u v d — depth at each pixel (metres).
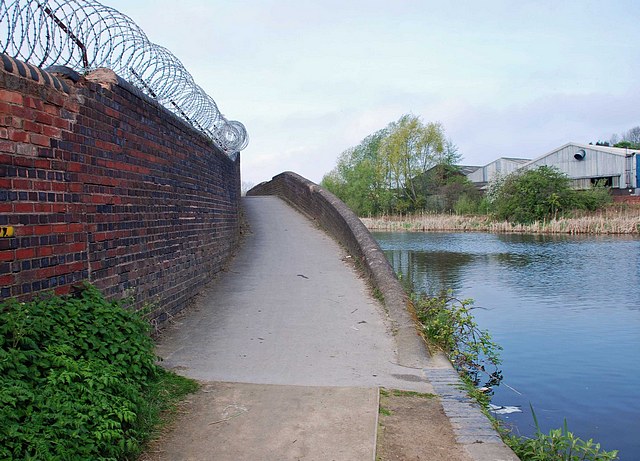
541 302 13.74
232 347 6.55
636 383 7.75
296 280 10.91
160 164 7.23
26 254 3.97
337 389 5.17
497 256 23.88
